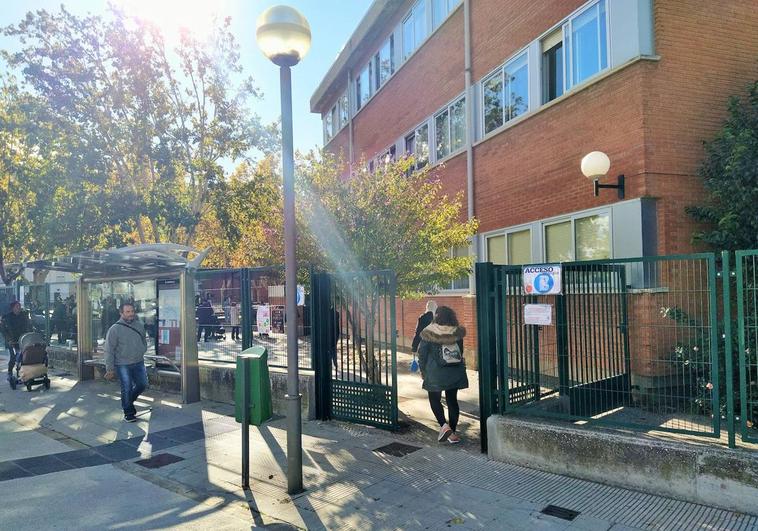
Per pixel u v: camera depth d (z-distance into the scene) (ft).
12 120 48.88
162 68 44.14
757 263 14.44
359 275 23.68
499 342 18.78
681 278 22.00
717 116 26.27
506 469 17.24
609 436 15.57
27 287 51.06
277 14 15.81
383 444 20.54
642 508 13.92
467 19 39.04
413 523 13.75
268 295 27.89
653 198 25.25
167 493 16.33
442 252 27.43
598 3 28.04
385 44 54.95
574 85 29.73
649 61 25.32
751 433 15.67
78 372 36.50
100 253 26.58
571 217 29.58
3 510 15.15
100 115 42.75
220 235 54.39
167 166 44.37
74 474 18.19
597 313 21.40
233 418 25.38
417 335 30.19
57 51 41.11
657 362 20.22
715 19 26.55
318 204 26.03
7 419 26.58
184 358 28.66
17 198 53.88
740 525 12.75
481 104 38.06
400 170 27.32
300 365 26.22
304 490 16.24
